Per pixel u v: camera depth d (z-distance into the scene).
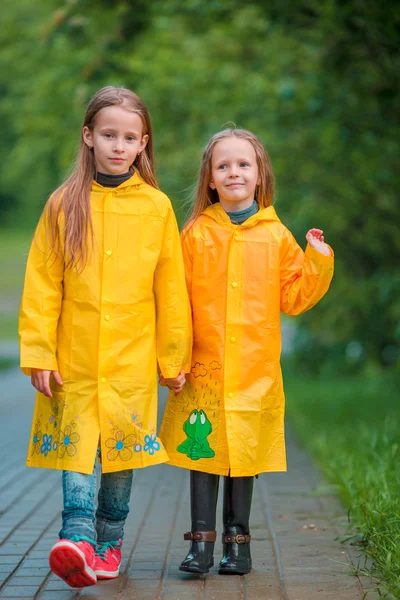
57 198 4.52
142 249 4.52
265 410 4.66
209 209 4.81
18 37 16.47
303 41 11.16
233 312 4.66
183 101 13.80
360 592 4.39
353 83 10.24
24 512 6.39
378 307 15.86
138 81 13.46
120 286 4.47
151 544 5.36
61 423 4.39
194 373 4.69
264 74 12.53
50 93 15.70
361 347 18.19
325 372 19.17
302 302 4.71
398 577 4.38
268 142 12.63
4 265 50.12
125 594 4.36
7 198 61.16
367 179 12.30
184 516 6.23
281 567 4.85
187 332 4.57
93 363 4.41
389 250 14.94
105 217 4.50
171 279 4.58
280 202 13.33
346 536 5.50
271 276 4.71
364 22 8.80
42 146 18.23
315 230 4.69
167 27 12.34
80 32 11.20
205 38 13.14
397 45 9.05
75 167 4.68
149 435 4.45
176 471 8.28
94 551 4.28
